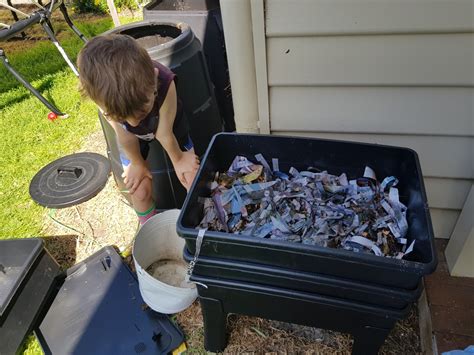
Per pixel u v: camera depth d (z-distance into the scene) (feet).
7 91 9.13
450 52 3.60
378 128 4.30
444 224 4.84
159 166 5.24
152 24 5.41
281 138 4.01
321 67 3.97
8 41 11.75
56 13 13.47
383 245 3.39
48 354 4.31
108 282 4.96
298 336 4.23
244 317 4.43
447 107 3.96
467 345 3.78
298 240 3.48
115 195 6.38
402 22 3.52
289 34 3.80
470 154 4.21
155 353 4.21
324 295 3.16
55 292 4.91
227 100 6.90
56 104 8.54
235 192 3.89
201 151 5.59
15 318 4.31
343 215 3.66
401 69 3.81
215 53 6.50
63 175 6.68
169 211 4.75
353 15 3.57
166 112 4.09
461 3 3.31
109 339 4.39
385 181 3.85
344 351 4.07
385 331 3.31
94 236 5.74
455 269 4.36
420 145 4.32
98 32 11.53
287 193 3.91
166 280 4.84
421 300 4.32
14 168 7.05
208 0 6.44
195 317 4.53
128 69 3.36
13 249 4.91
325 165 4.11
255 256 3.07
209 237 2.99
